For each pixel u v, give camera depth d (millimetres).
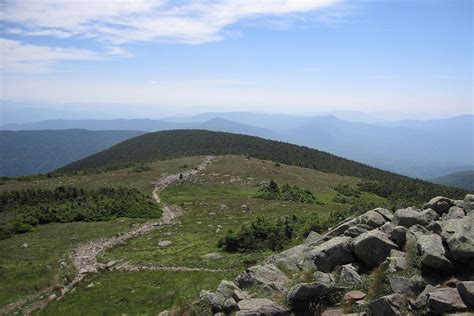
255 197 80562
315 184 100875
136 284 30781
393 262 17453
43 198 68812
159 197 79562
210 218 61062
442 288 14977
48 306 27172
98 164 188375
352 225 23078
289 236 42062
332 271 19828
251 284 19922
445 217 21125
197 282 30109
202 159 125250
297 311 16891
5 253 40812
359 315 15484
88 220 57781
